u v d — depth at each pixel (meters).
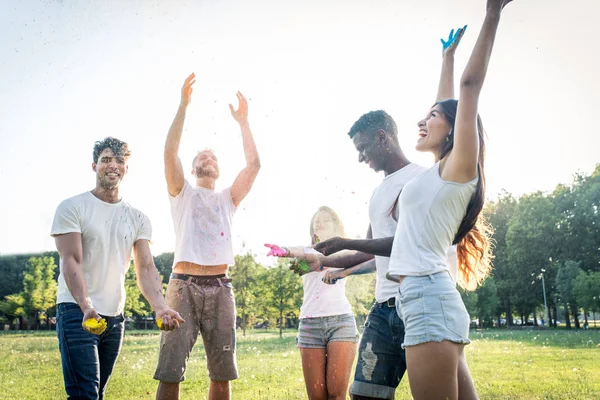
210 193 3.67
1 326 42.81
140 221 3.54
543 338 17.83
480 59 2.20
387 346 2.88
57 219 3.22
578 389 5.26
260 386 5.67
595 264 41.66
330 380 3.89
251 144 3.86
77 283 3.07
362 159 3.23
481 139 2.51
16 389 5.50
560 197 44.00
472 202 2.38
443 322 2.20
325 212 4.44
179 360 3.31
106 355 3.34
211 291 3.44
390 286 2.90
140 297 35.75
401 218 2.47
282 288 24.75
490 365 7.95
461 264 2.87
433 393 2.19
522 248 43.53
